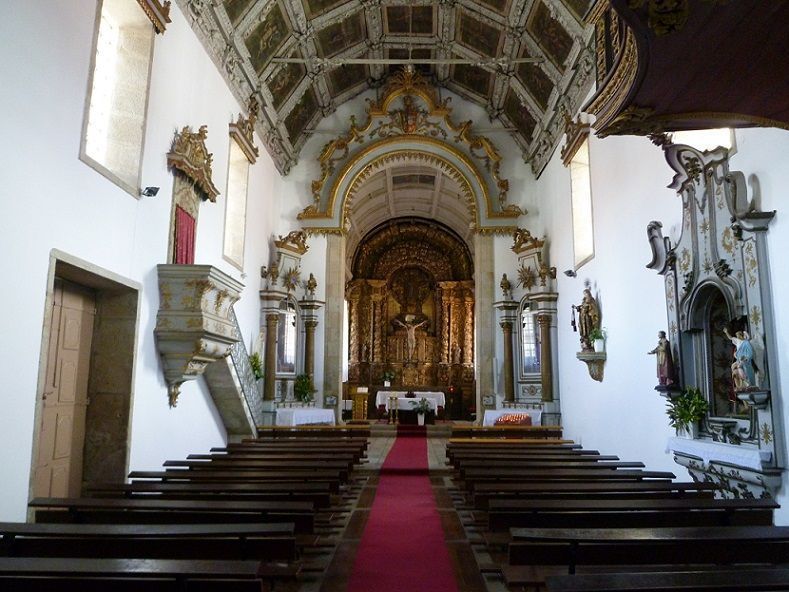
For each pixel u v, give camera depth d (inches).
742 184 269.3
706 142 330.3
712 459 279.1
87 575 124.6
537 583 166.9
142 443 342.0
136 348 333.4
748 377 254.1
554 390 658.8
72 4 265.4
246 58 532.4
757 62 179.2
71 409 308.0
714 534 162.9
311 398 704.4
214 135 478.3
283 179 754.8
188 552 162.1
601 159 473.1
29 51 233.8
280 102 656.4
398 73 756.0
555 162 651.5
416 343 1080.8
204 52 454.6
